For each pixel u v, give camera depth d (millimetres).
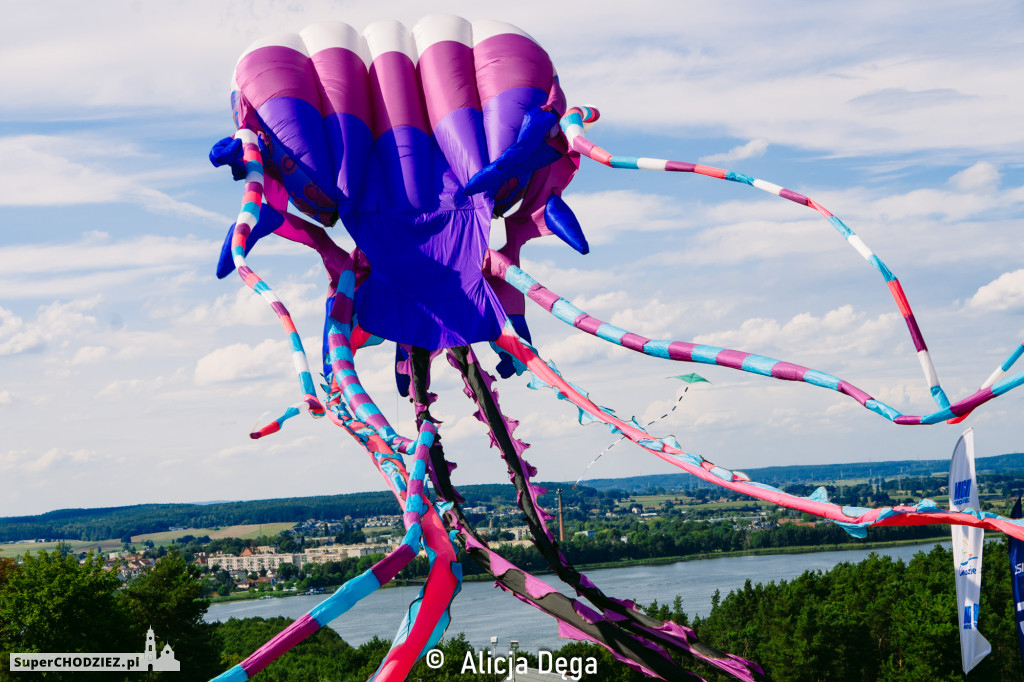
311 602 165125
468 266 23172
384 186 23797
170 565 54938
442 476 22469
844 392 17703
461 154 23641
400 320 22766
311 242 24125
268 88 23312
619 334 21109
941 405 16438
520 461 22391
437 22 25234
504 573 21531
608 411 21125
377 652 84188
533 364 22000
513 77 24031
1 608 39500
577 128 22484
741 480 19141
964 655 25516
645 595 130125
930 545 195375
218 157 22422
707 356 19812
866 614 69938
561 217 23484
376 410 20359
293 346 21188
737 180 20422
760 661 67625
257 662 15484
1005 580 77750
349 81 24141
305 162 23047
